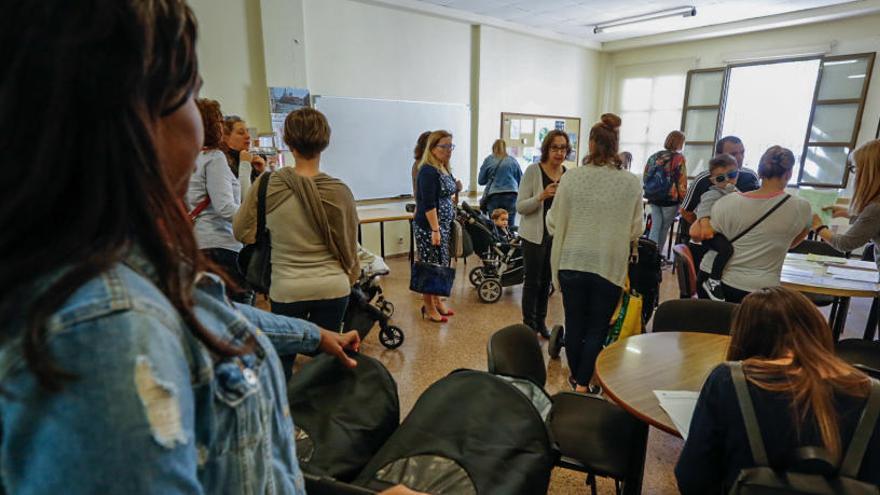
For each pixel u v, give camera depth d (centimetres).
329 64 476
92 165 31
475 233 404
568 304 234
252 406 44
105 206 32
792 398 92
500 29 612
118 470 30
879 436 86
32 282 30
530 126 681
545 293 308
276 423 51
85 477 30
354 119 502
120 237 33
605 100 782
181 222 38
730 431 98
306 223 168
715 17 584
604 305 223
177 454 33
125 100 31
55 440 30
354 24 487
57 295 29
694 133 692
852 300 432
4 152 29
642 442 143
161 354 33
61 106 29
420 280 329
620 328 227
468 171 629
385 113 527
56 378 29
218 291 46
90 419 30
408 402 251
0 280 29
